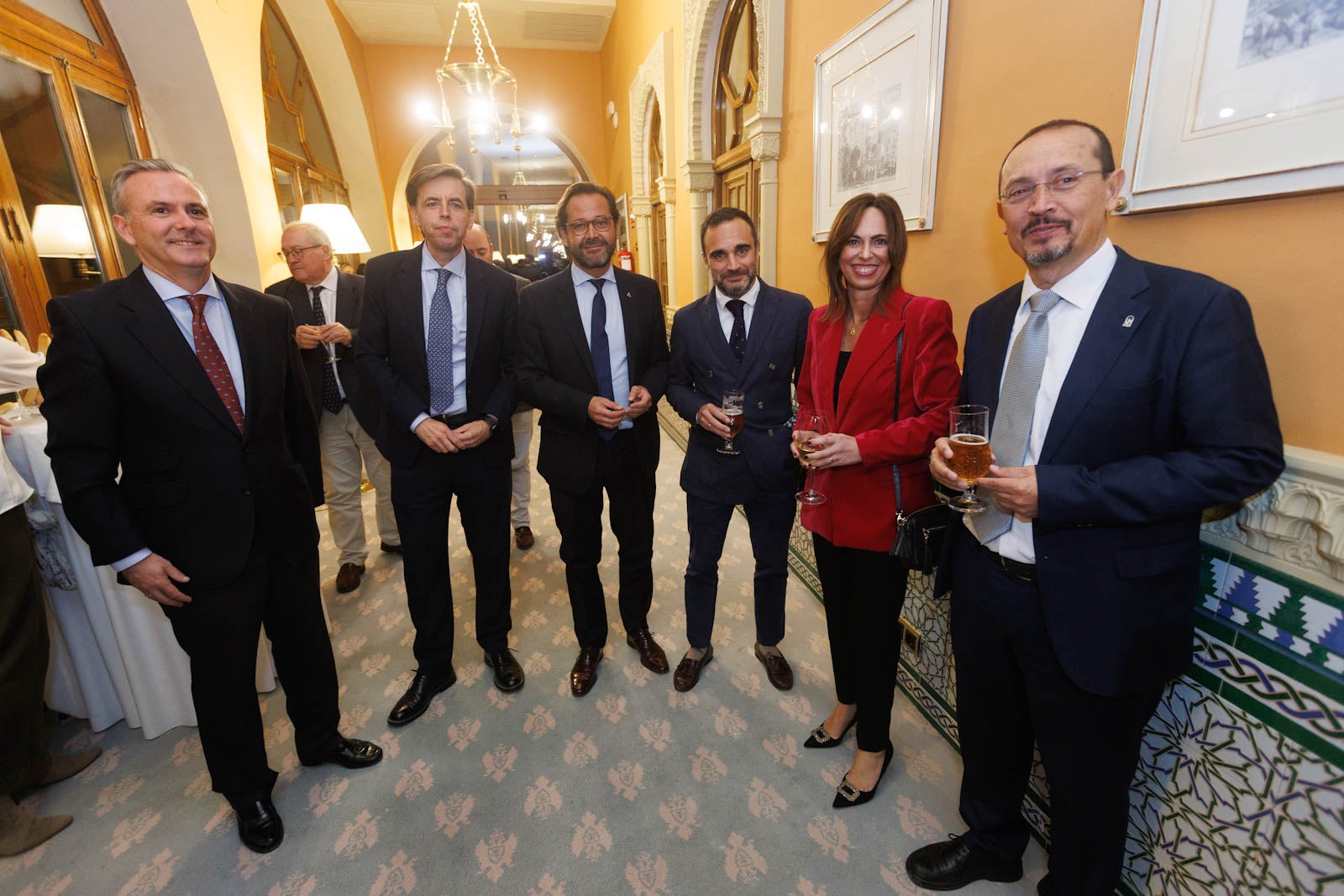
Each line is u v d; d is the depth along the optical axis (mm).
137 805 1662
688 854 1481
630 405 1779
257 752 1513
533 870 1454
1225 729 1050
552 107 7914
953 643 1312
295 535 1538
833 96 2217
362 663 2238
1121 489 905
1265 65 894
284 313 1557
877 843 1491
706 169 3990
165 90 3234
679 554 3031
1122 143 1164
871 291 1398
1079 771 1110
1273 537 958
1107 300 969
